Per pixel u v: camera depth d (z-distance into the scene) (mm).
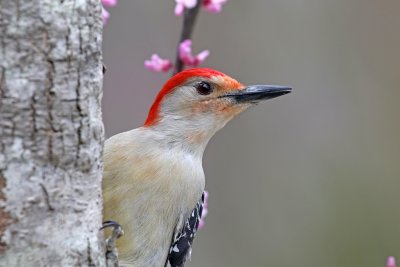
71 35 6172
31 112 6078
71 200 6316
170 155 8367
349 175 15758
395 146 15914
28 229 6137
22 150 6074
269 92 9062
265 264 15133
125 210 7879
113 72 14352
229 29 15383
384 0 16172
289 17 15766
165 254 8172
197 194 8391
